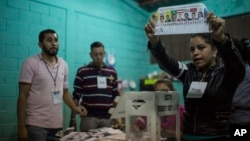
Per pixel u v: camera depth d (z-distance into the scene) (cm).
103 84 300
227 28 405
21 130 209
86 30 393
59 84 231
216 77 128
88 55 396
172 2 457
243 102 215
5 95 305
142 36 495
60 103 231
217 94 125
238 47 213
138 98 143
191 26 125
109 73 310
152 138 136
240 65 115
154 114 136
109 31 429
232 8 397
